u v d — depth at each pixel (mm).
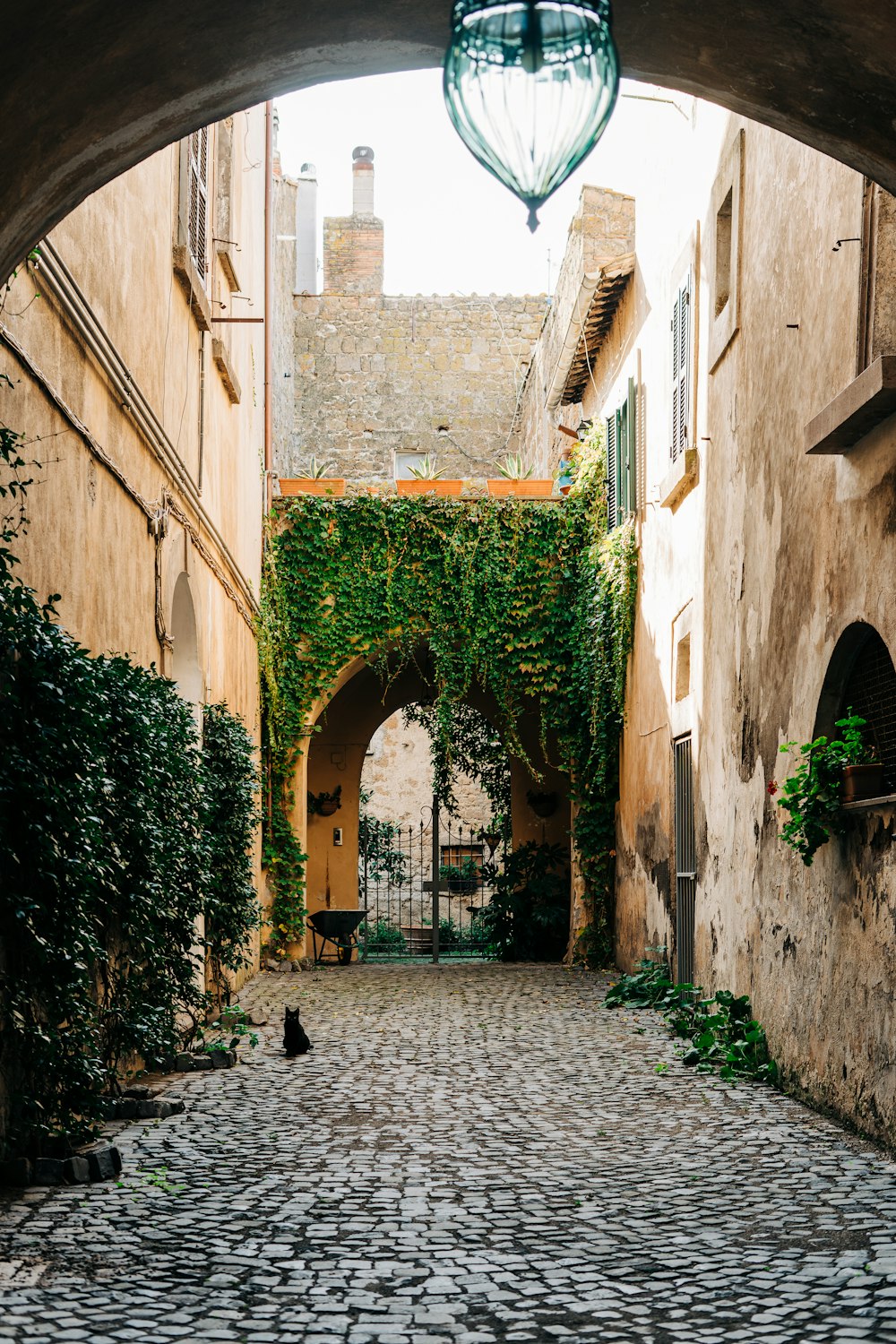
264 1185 5598
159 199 9492
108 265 7793
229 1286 4230
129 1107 7152
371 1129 6891
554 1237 4840
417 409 28203
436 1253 4637
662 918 13789
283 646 17797
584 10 3244
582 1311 4023
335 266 29391
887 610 6527
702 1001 10281
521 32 3217
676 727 12789
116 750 6855
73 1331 3738
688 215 12148
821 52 4969
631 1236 4852
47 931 5570
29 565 6031
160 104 5098
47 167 4902
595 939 17547
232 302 14055
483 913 19844
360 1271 4410
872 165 5461
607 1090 8133
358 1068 9031
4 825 5270
